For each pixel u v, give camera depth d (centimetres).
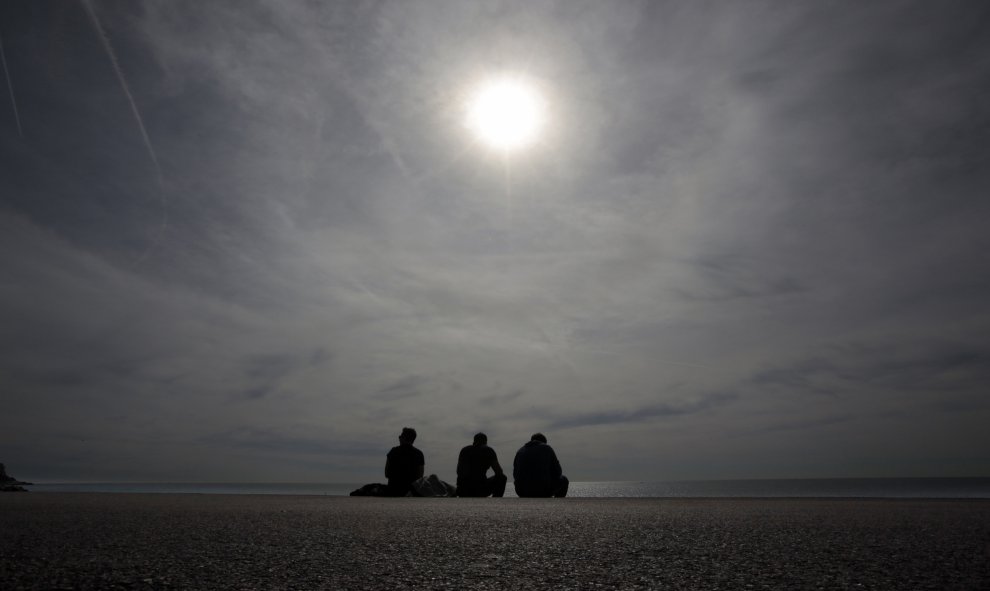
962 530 318
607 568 204
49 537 282
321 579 185
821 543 266
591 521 382
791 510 485
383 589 171
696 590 168
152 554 231
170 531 315
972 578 181
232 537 291
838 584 174
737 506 553
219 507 523
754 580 181
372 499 742
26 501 588
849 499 732
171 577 185
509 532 318
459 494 961
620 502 654
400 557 229
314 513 455
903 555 228
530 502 664
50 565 203
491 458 974
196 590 167
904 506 539
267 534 306
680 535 301
